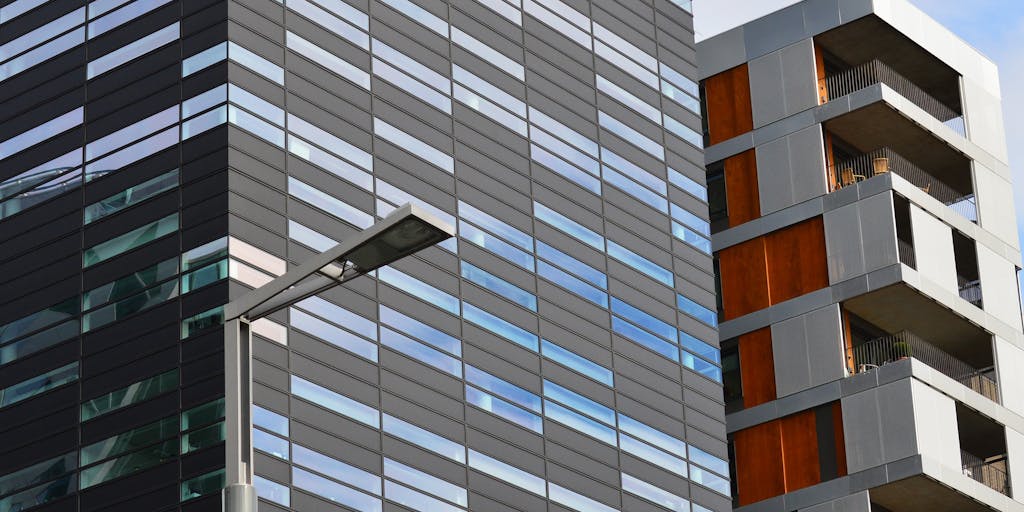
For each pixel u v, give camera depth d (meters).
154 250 66.31
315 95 69.50
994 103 89.94
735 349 83.50
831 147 86.00
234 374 27.14
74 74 71.88
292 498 61.25
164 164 67.50
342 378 65.06
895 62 88.19
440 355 69.19
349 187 68.94
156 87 69.12
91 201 69.00
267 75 68.31
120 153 69.00
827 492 77.94
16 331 68.69
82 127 70.56
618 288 78.69
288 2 70.31
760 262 83.69
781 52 86.94
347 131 69.94
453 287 71.19
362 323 66.88
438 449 67.19
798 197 83.69
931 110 88.75
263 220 65.62
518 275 74.25
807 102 85.38
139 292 66.06
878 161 83.12
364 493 63.69
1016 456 80.62
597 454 73.75
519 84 78.62
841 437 78.50
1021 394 82.62
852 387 78.69
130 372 65.00
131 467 63.34
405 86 73.25
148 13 70.75
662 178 83.75
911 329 82.62
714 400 80.44
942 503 78.31
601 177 80.62
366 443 64.62
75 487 64.38
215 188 65.56
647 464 75.81
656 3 88.56
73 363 66.69
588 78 82.50
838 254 81.31
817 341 80.56
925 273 80.06
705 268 83.44
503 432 70.12
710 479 78.31
